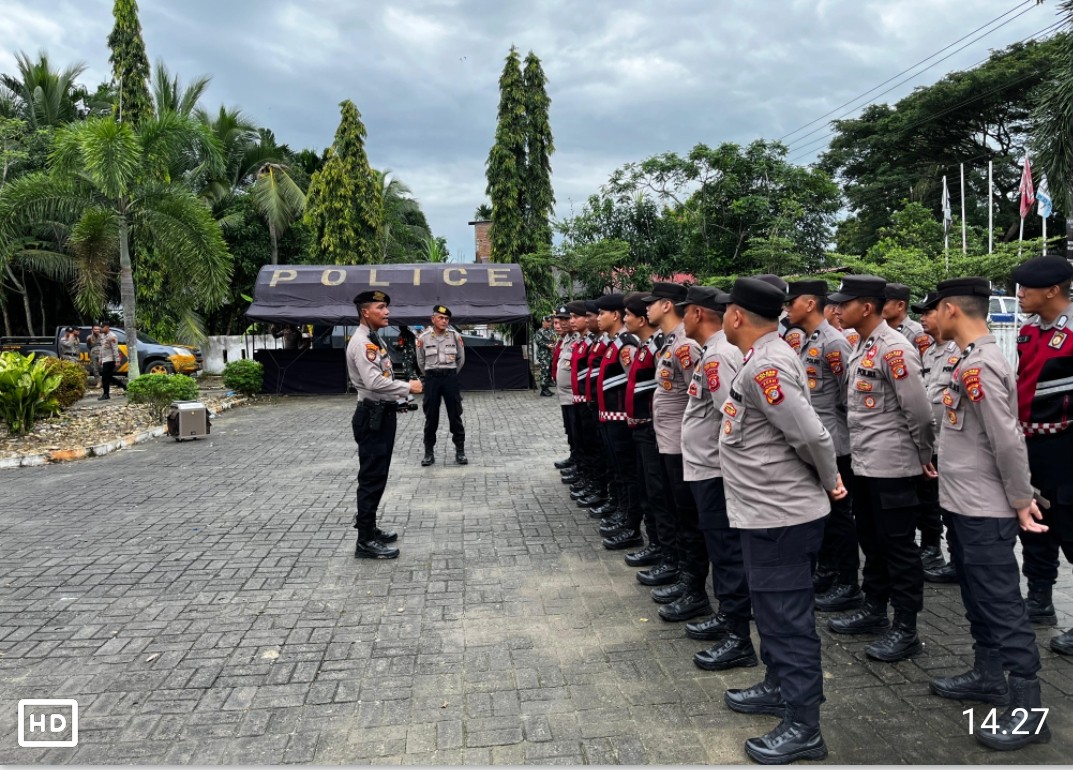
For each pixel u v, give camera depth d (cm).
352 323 1680
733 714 329
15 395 1077
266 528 634
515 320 1755
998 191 3059
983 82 2836
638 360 477
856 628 410
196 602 471
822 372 449
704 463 370
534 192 2367
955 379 326
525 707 339
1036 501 320
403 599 473
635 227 2167
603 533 589
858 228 3356
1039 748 297
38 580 513
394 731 321
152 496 755
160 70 2244
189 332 2178
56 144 1481
